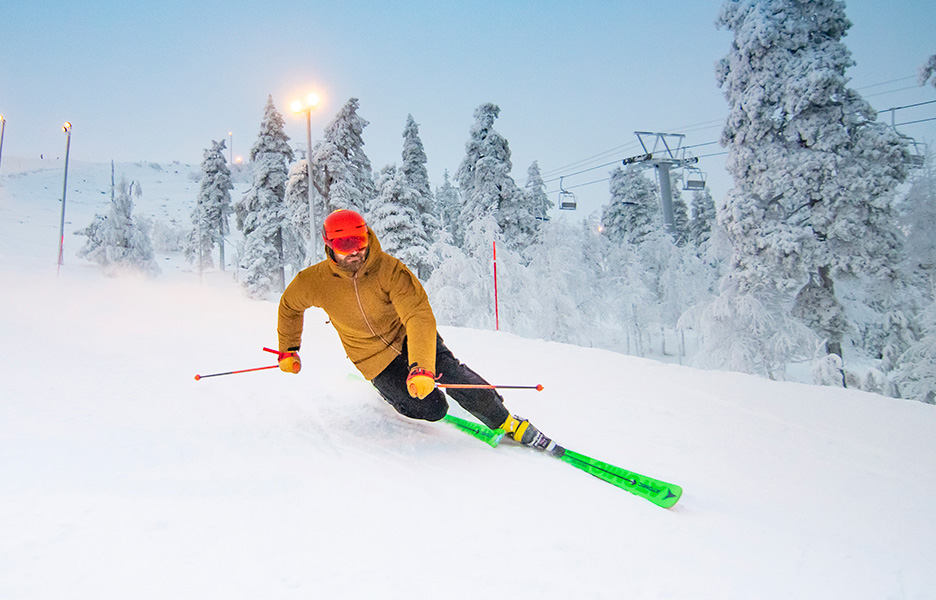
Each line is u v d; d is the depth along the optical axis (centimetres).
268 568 176
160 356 651
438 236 2208
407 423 382
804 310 1703
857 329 1714
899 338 1711
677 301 3134
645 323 3059
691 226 4888
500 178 2642
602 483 272
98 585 159
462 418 393
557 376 536
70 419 354
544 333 2408
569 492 258
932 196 1758
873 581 191
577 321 2422
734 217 1694
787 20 1595
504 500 246
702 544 213
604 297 3067
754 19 1633
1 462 265
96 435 320
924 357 1531
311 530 206
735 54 1725
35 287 1902
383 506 232
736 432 359
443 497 246
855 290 1728
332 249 295
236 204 3497
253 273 3244
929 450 323
